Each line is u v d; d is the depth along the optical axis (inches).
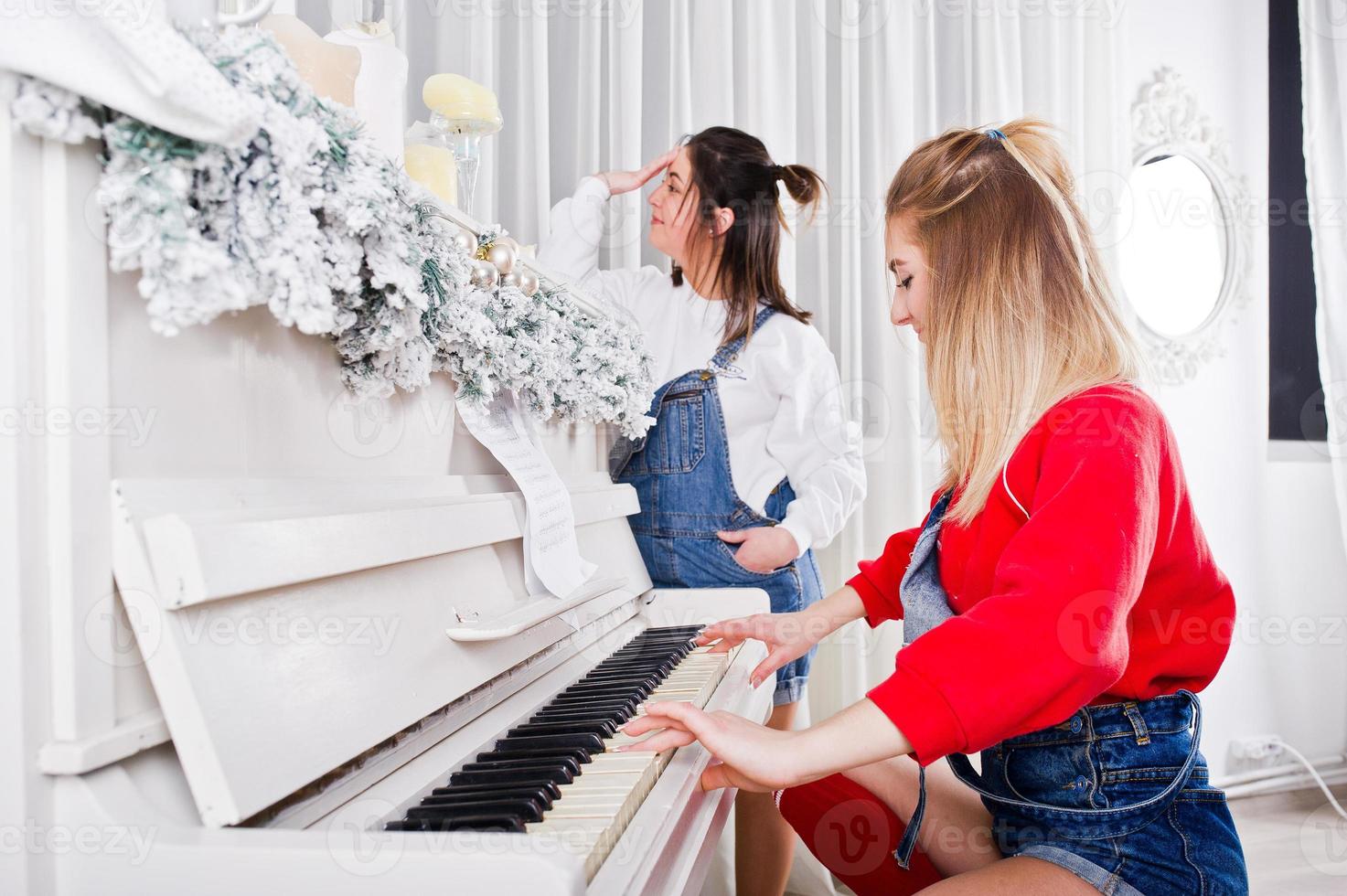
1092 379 35.2
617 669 40.6
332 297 24.7
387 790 24.5
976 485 36.1
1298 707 118.7
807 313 73.5
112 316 19.9
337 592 25.0
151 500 20.5
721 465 67.4
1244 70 122.0
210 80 18.9
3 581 18.1
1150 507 30.9
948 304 37.7
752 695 41.6
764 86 90.0
